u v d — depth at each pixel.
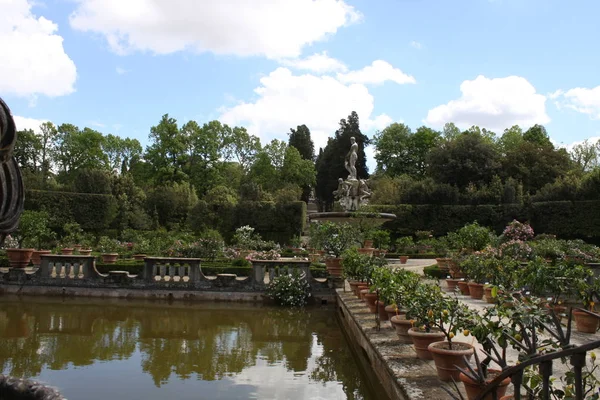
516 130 50.31
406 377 4.53
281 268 13.39
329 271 13.40
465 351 4.37
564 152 40.50
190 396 5.54
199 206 33.88
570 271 7.14
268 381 6.21
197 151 46.97
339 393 5.79
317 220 19.91
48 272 13.42
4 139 3.10
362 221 19.12
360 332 7.27
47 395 2.34
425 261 21.78
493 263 10.43
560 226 30.91
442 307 4.63
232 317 11.20
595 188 30.81
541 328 3.48
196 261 13.38
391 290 6.26
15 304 11.98
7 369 6.43
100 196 31.73
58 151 45.66
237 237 23.23
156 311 11.65
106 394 5.54
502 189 34.59
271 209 33.75
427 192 34.97
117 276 13.35
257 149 52.94
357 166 53.12
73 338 8.44
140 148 54.41
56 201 30.50
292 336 9.22
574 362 2.13
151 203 35.94
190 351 7.72
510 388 4.16
